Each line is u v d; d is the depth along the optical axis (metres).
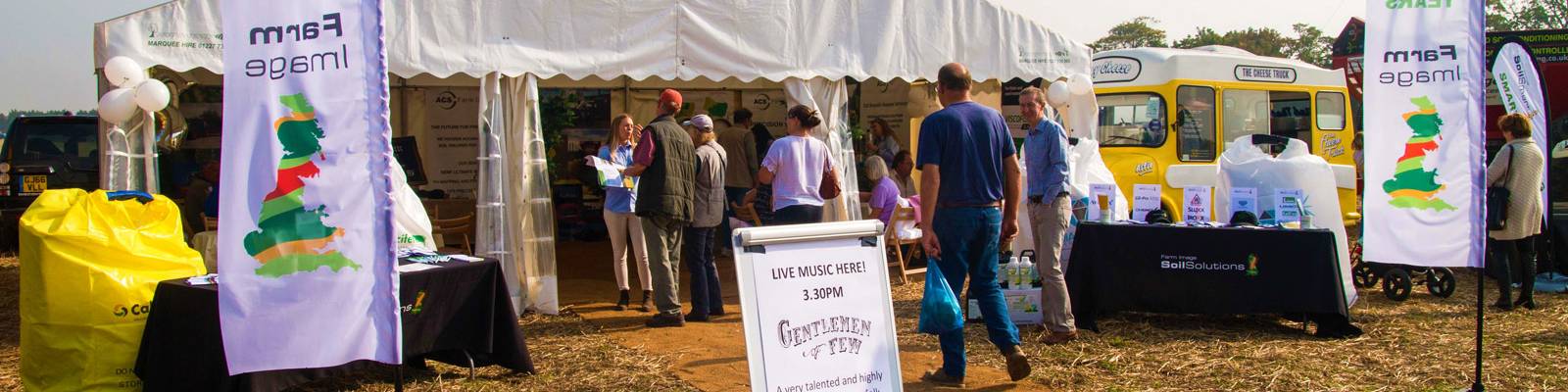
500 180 7.22
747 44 7.79
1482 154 4.84
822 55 8.07
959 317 4.88
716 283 7.20
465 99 12.42
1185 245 6.50
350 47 3.49
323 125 3.48
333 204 3.51
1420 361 5.74
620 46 7.49
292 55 3.45
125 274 4.70
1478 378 4.98
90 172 12.44
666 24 7.61
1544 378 5.36
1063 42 8.98
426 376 5.38
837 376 4.14
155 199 4.95
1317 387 5.18
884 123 11.17
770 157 7.01
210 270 6.96
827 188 7.30
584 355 5.94
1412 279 8.59
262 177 3.46
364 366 5.17
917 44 8.40
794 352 4.05
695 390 5.20
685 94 12.47
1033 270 6.60
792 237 4.10
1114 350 5.96
